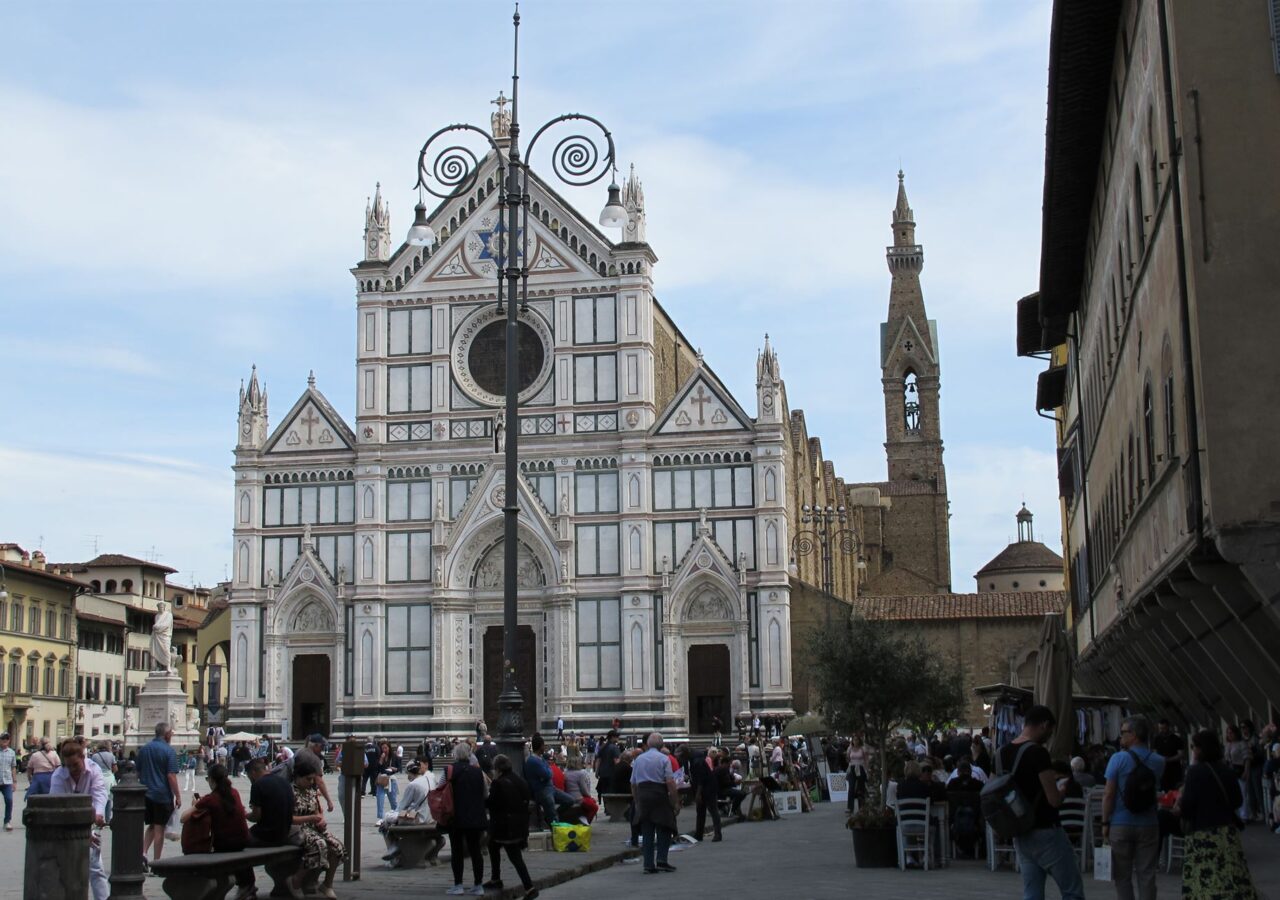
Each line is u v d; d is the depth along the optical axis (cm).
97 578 15888
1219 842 2223
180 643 16438
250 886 2838
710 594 10388
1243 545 2627
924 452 18775
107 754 4788
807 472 12675
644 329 10612
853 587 15100
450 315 10869
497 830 3178
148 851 3741
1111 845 2353
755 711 10156
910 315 19125
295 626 10819
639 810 3728
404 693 10612
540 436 10644
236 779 9056
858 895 3009
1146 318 3562
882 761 5197
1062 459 8656
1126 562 4412
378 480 10788
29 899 2223
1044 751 2133
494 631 10731
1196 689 4606
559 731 9956
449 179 4762
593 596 10494
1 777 5216
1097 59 4059
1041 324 6938
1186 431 2822
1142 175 3525
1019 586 15350
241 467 10938
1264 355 2662
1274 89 2738
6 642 11988
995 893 2989
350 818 3488
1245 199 2712
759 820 5816
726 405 10494
